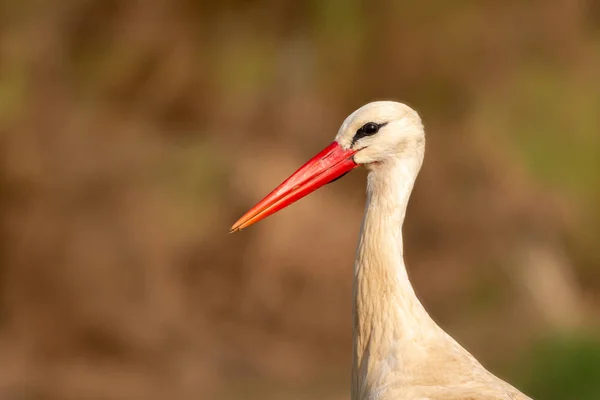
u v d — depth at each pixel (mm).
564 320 15836
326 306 16094
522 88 18875
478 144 18125
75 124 16547
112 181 16094
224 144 17797
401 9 19219
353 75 19234
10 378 14086
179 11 18734
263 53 19188
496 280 16656
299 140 18391
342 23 19344
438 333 6211
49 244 15312
